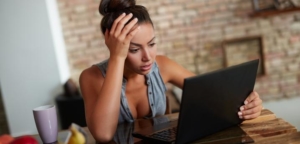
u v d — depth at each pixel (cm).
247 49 439
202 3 434
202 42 440
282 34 438
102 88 146
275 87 446
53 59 388
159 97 176
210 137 129
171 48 441
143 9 150
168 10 434
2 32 380
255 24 436
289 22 436
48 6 385
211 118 127
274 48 441
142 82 171
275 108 428
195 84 114
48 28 383
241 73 130
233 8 434
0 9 377
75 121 376
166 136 131
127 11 149
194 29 438
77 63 444
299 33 438
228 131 134
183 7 435
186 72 186
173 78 184
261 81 445
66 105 372
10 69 386
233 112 136
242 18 435
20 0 378
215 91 123
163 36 439
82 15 435
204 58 443
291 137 122
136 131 144
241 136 127
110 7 155
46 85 391
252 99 140
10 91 389
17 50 384
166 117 161
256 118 145
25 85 390
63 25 437
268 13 417
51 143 139
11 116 394
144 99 173
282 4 414
